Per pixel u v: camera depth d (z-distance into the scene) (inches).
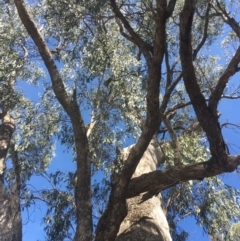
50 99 418.9
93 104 385.1
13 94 407.5
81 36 346.6
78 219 265.7
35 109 418.6
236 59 237.3
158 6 235.8
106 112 361.7
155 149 362.0
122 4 325.1
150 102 239.8
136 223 281.6
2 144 410.3
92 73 348.8
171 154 364.8
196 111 241.3
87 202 272.2
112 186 269.6
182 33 227.3
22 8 306.5
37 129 419.2
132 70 344.5
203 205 433.4
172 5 240.7
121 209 256.1
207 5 329.4
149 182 262.4
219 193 437.1
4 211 361.7
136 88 338.0
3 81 391.9
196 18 379.9
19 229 359.9
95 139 390.3
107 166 384.2
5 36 382.3
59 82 305.4
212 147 243.0
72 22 337.7
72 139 414.9
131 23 360.8
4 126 425.4
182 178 257.4
